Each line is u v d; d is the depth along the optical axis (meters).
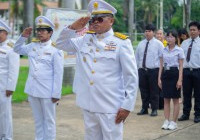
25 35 7.92
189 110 11.43
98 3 5.54
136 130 10.19
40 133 8.13
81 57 5.73
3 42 8.37
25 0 37.25
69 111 12.55
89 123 5.73
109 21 5.59
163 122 11.16
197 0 38.69
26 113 12.11
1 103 8.34
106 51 5.55
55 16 14.47
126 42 5.52
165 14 85.19
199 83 11.05
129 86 5.49
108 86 5.55
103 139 5.67
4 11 70.50
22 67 27.23
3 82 8.30
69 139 9.27
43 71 7.93
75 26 5.74
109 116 5.55
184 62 11.20
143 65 11.98
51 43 8.07
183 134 9.86
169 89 10.21
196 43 11.07
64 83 17.39
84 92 5.68
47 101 7.94
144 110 12.20
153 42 11.91
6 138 8.45
